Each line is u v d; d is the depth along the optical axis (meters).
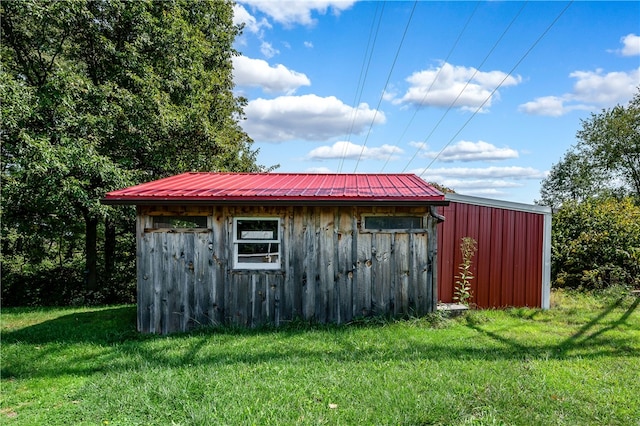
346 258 6.29
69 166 8.76
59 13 9.21
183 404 3.35
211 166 12.92
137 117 10.30
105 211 9.65
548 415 3.12
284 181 7.71
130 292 12.67
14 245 12.11
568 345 4.91
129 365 4.38
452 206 7.36
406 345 4.93
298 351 4.77
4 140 8.98
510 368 4.09
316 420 3.05
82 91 9.47
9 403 3.51
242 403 3.33
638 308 7.14
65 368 4.39
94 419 3.17
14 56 10.27
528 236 7.52
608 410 3.21
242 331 5.88
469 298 7.36
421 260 6.32
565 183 28.39
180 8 12.38
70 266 13.22
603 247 9.21
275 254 6.37
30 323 6.97
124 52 10.60
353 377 3.89
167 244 6.27
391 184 7.31
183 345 5.14
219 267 6.28
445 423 3.01
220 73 15.84
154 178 11.56
